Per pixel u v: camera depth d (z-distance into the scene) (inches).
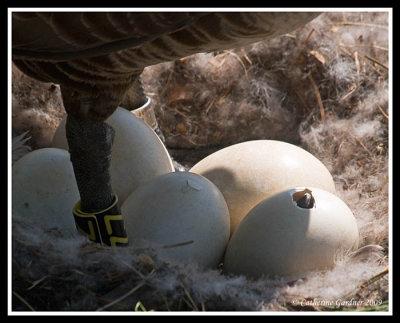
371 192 183.2
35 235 129.6
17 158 160.4
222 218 140.9
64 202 142.9
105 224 131.1
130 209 141.5
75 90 118.3
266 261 133.0
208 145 221.8
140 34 108.1
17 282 123.0
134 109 187.8
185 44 111.7
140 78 187.9
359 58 217.2
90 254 125.9
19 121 177.6
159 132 198.4
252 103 221.0
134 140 153.8
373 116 208.2
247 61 221.5
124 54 113.3
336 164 201.8
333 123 209.8
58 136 163.6
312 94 217.5
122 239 133.4
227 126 221.5
